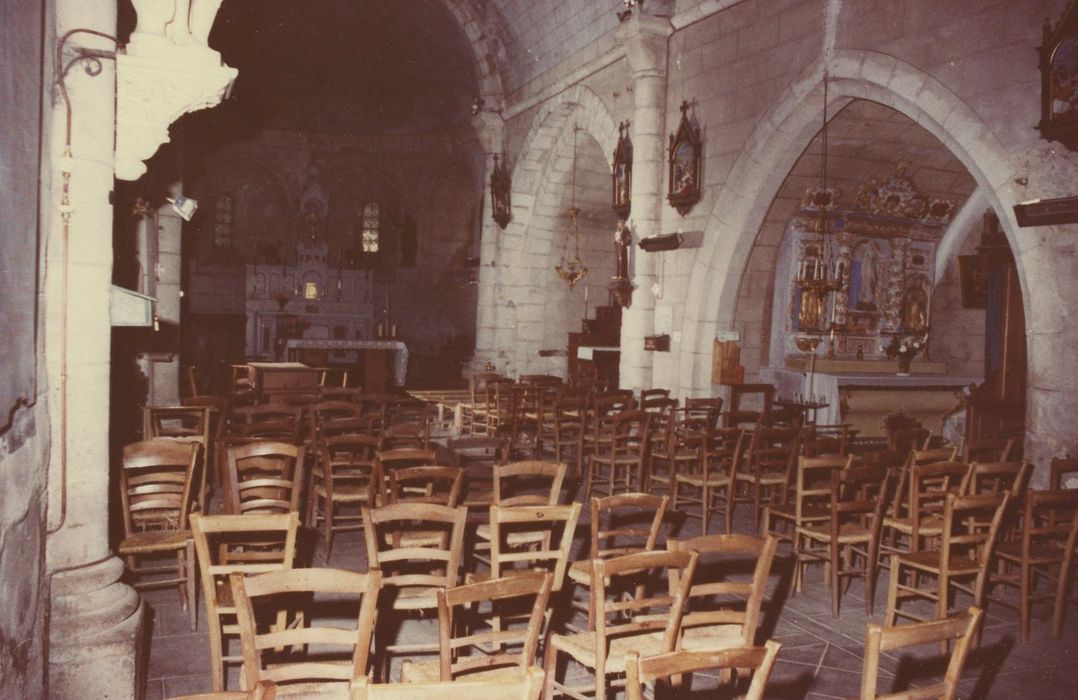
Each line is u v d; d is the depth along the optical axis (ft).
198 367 92.22
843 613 22.95
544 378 57.41
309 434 35.01
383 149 104.68
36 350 14.92
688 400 43.06
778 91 44.57
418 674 14.23
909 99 36.47
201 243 98.53
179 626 20.52
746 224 48.39
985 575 20.75
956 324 58.80
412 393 64.85
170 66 19.33
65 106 16.60
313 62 96.02
